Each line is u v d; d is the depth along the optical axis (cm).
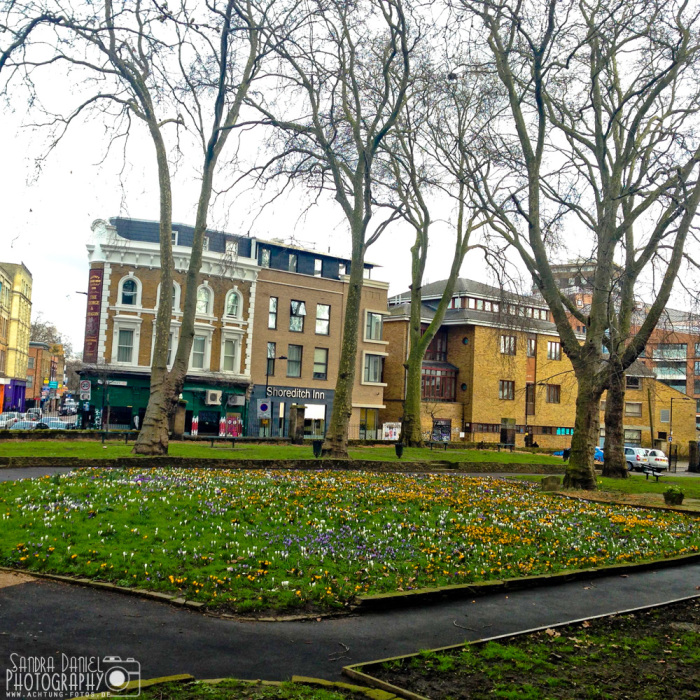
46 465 2188
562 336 2512
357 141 2709
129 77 2323
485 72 2500
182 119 2495
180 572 891
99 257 4375
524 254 2616
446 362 6281
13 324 7956
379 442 4303
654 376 7194
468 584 938
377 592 870
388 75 2722
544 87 2617
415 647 711
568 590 1005
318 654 677
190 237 4672
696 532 1588
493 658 668
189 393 4478
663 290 2364
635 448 4984
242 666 634
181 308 4516
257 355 4878
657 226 2348
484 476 2844
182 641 687
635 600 961
